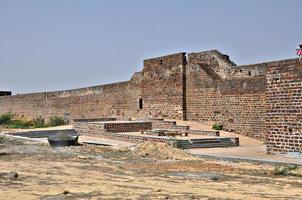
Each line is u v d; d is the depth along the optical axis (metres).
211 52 33.97
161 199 11.29
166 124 32.66
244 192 12.27
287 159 18.30
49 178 14.88
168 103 36.53
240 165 17.75
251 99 29.30
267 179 14.57
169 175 15.48
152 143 22.27
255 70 29.67
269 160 18.00
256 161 18.23
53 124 48.38
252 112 29.20
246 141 27.48
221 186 13.27
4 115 55.81
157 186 13.29
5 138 32.28
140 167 17.58
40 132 36.75
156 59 37.97
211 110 32.66
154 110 38.09
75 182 14.07
